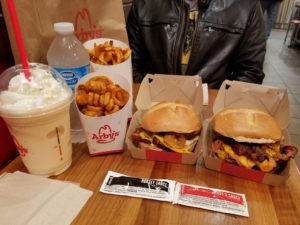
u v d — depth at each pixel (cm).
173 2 135
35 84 51
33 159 53
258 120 58
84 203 50
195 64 132
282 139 59
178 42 133
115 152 65
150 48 139
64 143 56
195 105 72
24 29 63
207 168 60
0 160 59
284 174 53
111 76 63
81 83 60
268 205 50
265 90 66
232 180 57
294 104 262
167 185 54
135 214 48
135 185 54
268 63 378
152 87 74
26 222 44
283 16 631
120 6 75
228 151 57
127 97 61
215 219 47
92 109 58
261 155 55
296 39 459
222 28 129
